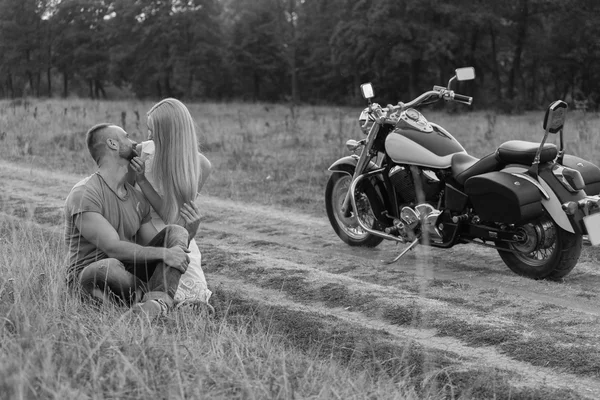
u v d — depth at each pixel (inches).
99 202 187.6
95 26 3459.6
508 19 2354.8
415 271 265.4
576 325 201.3
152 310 173.8
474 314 204.8
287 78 3314.5
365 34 2356.1
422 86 2684.5
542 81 2647.6
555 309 215.2
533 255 256.1
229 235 330.0
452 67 2415.1
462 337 190.5
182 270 183.8
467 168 256.2
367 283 237.8
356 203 295.6
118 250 182.9
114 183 190.5
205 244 297.7
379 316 207.0
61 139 731.4
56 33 3494.1
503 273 263.1
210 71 3100.4
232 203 424.8
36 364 133.0
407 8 2251.5
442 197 268.7
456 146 268.8
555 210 241.1
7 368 127.4
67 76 3641.7
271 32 3137.3
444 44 2202.3
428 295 231.1
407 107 274.8
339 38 2504.9
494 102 2262.6
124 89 3959.2
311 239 328.8
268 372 141.6
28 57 3540.8
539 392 155.4
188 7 3036.4
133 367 132.8
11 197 416.5
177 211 197.6
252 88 3371.1
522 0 2310.5
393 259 281.9
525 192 241.8
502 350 181.5
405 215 269.3
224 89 3361.2
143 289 187.0
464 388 157.1
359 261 281.3
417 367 167.6
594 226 237.6
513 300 223.9
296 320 198.8
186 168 195.8
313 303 222.5
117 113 1202.0
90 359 136.5
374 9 2295.8
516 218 242.8
